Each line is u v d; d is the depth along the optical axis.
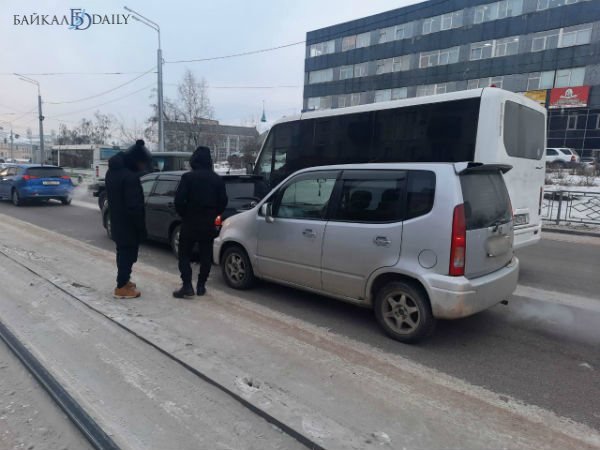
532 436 2.46
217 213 4.80
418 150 6.69
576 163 23.55
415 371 3.24
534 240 6.79
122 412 2.58
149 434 2.38
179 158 15.76
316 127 8.20
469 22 35.16
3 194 15.19
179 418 2.54
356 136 7.55
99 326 3.88
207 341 3.63
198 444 2.31
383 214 3.79
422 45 38.06
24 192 14.14
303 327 4.05
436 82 37.53
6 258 6.39
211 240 4.86
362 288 3.95
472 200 3.56
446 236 3.39
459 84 36.22
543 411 2.73
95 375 3.01
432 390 2.95
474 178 3.69
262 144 9.46
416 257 3.56
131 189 4.38
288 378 3.03
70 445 2.31
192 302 4.68
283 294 5.09
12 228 9.45
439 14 36.84
